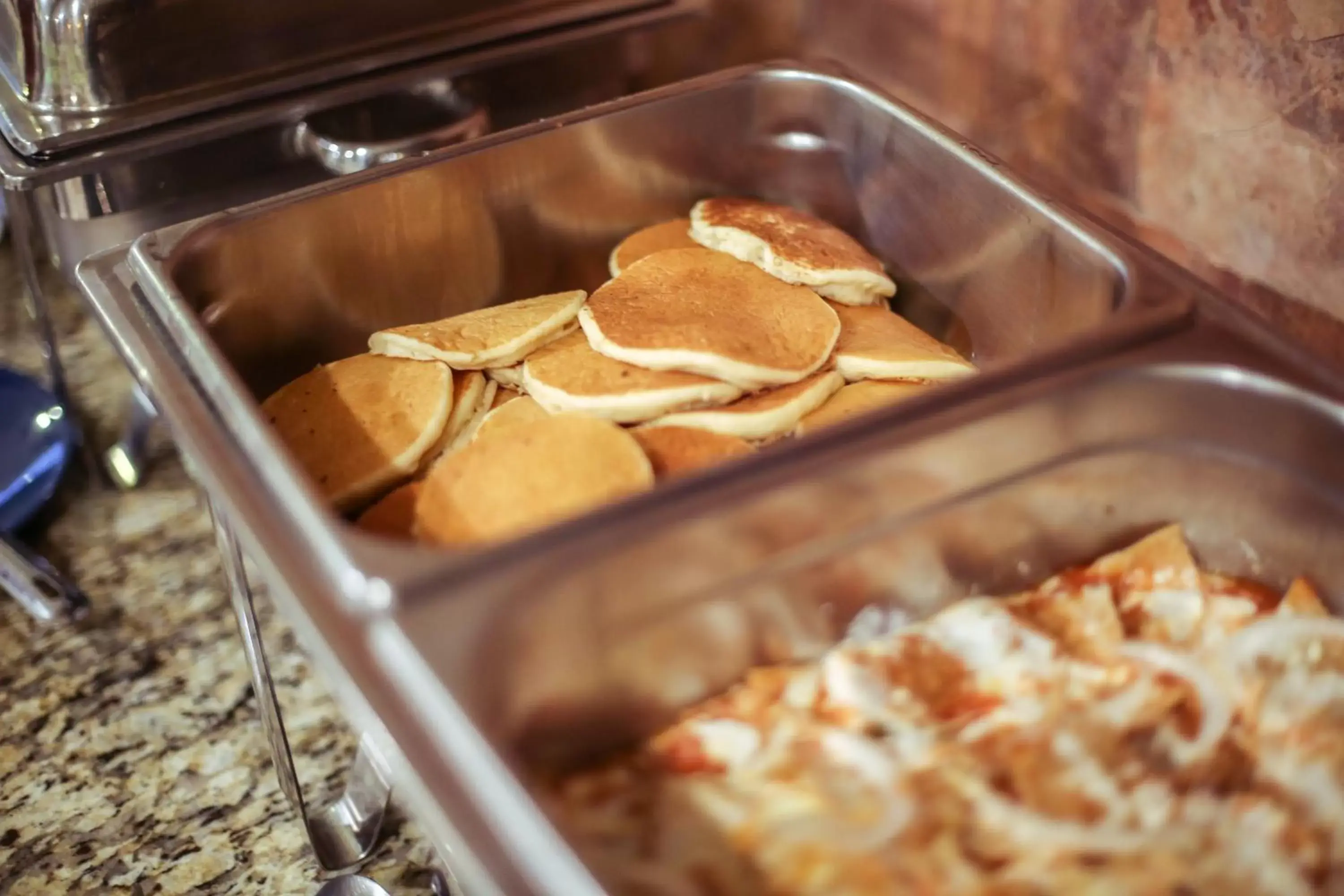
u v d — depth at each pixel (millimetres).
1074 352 896
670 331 980
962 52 1085
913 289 1082
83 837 1006
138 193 1060
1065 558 940
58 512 1191
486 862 750
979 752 884
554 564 821
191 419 878
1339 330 942
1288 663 896
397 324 1055
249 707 1070
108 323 926
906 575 912
